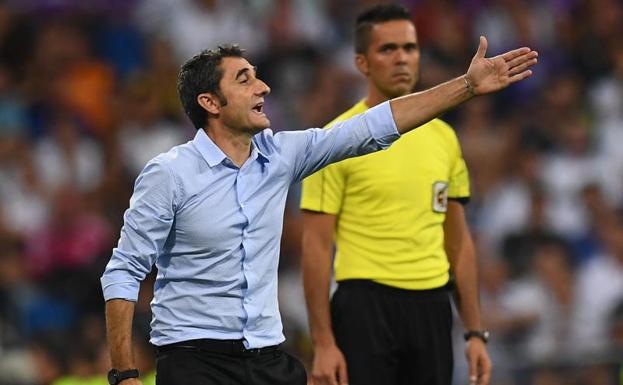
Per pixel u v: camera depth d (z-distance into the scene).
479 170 41.72
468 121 43.16
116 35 45.62
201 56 17.66
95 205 40.03
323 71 44.19
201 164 17.27
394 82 21.23
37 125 42.69
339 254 21.42
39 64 44.56
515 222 40.22
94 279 37.28
